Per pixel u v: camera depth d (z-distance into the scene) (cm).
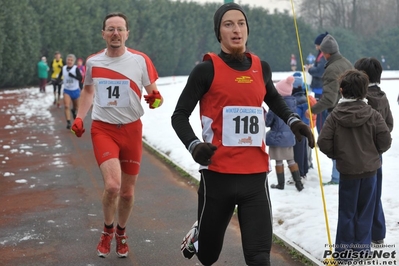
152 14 5884
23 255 606
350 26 7369
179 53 6228
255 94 418
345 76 530
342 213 544
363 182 535
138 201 834
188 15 6275
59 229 696
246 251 407
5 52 4228
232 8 420
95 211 778
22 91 3766
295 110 837
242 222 417
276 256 589
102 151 550
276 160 841
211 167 415
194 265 571
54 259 593
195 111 1964
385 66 6706
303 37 6944
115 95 559
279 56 6850
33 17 4569
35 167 1091
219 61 419
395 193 785
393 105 1853
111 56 568
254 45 6725
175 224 716
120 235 593
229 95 414
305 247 598
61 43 4875
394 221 664
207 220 421
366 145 529
